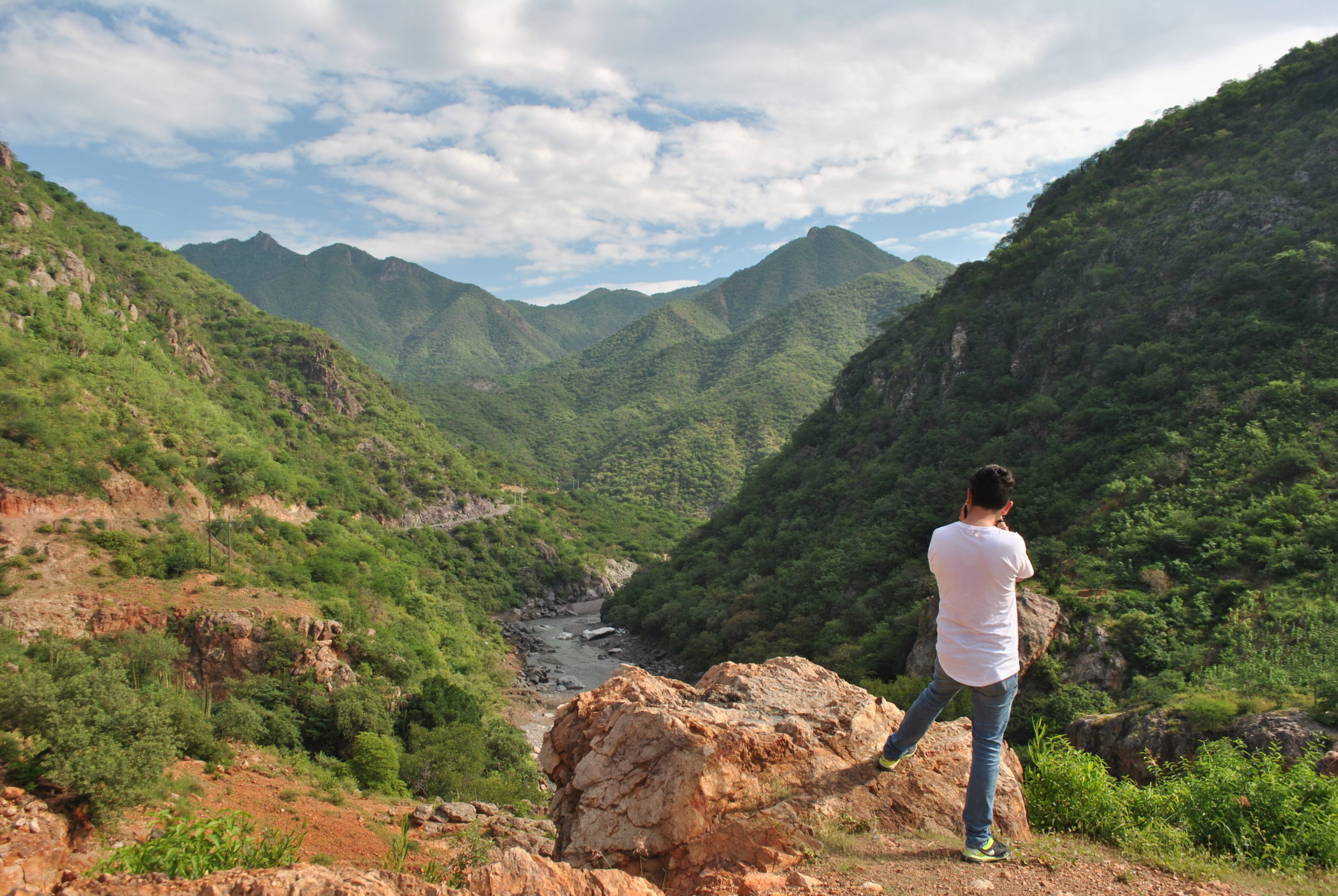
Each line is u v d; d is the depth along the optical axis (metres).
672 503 165.50
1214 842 6.82
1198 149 64.38
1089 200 69.19
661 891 4.91
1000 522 5.45
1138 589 33.53
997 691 5.15
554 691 61.38
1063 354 54.97
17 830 10.23
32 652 33.25
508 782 32.88
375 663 42.09
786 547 66.00
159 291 93.25
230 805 18.58
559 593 105.25
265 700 35.06
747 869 5.18
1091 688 29.14
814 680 7.59
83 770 12.48
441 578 85.94
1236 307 47.31
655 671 65.56
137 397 60.19
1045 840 5.98
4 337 53.41
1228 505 36.16
